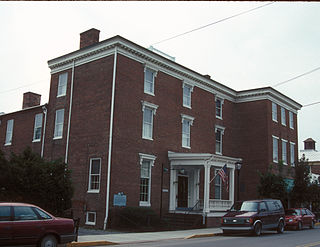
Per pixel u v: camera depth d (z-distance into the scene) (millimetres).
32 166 17016
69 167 26172
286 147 39469
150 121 27219
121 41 25078
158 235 19703
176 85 30047
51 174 17344
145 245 15320
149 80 27688
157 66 28141
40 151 29641
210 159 26422
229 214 21359
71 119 27109
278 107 38531
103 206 23000
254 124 36312
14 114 34344
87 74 26766
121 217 23141
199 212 26750
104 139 24188
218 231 22688
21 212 12375
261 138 35625
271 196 30406
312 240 18109
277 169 36188
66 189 17469
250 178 35500
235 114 37594
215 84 34156
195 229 24188
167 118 28609
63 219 13219
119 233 20297
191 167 28906
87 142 25344
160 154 27453
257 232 20625
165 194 27391
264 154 35156
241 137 36844
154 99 27562
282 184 30812
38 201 16781
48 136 28969
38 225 12469
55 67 29672
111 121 24000
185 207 29078
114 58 24984
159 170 27188
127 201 24172
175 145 29062
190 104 31359
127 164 24594
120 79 24984
